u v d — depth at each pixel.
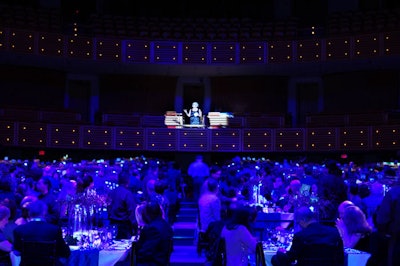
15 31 26.20
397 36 26.38
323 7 30.89
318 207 9.49
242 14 31.81
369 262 6.55
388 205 6.35
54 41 26.81
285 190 13.70
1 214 8.04
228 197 11.10
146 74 30.22
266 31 29.08
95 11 30.81
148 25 28.91
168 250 7.42
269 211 11.90
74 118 27.69
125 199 11.01
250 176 15.01
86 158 27.66
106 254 7.79
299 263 6.80
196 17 31.89
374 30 26.70
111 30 28.12
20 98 28.30
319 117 27.83
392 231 5.83
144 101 30.27
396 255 5.68
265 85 30.33
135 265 7.21
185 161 28.11
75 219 8.84
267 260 7.93
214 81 30.58
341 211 8.73
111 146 27.11
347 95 29.41
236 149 27.62
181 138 27.59
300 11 31.20
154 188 11.54
